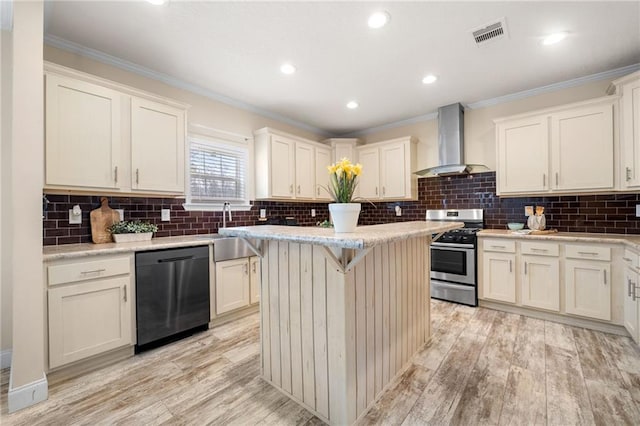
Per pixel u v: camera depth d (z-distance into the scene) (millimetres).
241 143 3574
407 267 2057
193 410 1594
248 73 2787
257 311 3154
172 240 2629
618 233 2795
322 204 4812
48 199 2217
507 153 3156
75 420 1507
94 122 2172
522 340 2365
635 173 2418
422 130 4133
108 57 2463
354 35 2186
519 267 2910
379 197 4270
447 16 1979
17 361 1603
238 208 3525
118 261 2074
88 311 1937
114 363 2070
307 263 1589
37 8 1677
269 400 1688
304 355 1621
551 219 3166
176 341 2439
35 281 1664
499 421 1467
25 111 1641
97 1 1803
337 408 1460
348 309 1438
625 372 1865
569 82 3000
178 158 2703
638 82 2396
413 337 2125
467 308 3148
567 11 1933
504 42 2293
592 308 2521
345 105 3650
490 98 3461
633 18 1998
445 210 3893
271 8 1889
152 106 2518
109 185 2246
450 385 1779
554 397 1637
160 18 1981
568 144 2801
